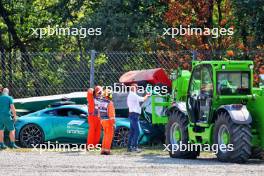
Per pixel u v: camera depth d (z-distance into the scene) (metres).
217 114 35.25
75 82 49.59
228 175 28.17
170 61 48.34
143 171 29.64
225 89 35.88
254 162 34.75
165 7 60.97
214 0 57.53
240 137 33.75
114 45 59.09
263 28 54.97
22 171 29.52
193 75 37.41
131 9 61.84
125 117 46.94
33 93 49.94
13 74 50.16
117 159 35.97
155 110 42.53
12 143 43.97
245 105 35.44
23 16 77.38
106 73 48.69
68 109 45.84
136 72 46.88
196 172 29.28
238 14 56.56
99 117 41.31
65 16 68.75
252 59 50.84
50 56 50.03
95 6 67.38
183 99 40.38
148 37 59.19
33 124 45.44
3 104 43.72
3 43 75.56
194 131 37.03
